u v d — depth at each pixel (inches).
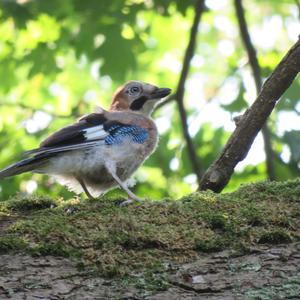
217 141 793.6
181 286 289.6
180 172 775.7
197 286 289.0
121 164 424.5
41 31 863.7
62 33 851.4
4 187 717.9
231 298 283.3
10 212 345.7
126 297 284.0
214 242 309.1
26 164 395.5
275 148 739.4
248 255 304.8
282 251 305.9
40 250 303.3
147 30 867.4
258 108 409.4
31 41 868.6
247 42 711.7
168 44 967.0
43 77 885.2
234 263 300.4
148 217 327.0
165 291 287.1
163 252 305.4
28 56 860.0
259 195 345.7
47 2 823.1
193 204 335.6
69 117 775.7
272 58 825.5
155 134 444.8
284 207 334.0
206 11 797.2
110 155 417.1
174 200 343.9
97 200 351.3
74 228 315.6
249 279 291.7
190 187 770.8
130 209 333.4
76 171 414.0
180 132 819.4
